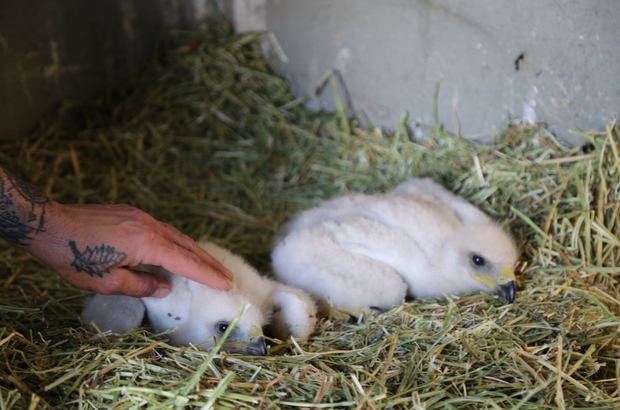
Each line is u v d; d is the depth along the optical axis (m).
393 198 0.98
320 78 1.29
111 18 1.32
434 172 1.11
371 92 1.23
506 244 0.92
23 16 1.20
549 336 0.80
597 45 0.96
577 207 0.96
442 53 1.11
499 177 1.04
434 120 1.16
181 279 0.83
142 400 0.67
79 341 0.76
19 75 1.23
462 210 0.98
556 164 1.01
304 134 1.28
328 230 0.92
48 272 0.98
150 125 1.31
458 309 0.85
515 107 1.06
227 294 0.80
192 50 1.39
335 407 0.68
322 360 0.76
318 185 1.20
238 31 1.39
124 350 0.73
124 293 0.76
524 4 1.00
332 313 0.87
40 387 0.69
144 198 1.18
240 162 1.26
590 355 0.77
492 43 1.05
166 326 0.82
